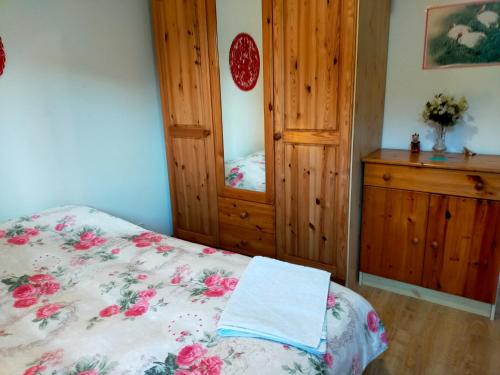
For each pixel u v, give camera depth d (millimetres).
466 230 1892
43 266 1480
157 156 2852
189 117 2582
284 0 1966
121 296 1233
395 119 2385
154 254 1539
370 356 1251
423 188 1954
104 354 950
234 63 2258
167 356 939
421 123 2305
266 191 2359
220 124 2441
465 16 2045
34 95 2014
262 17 2055
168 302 1183
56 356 951
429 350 1730
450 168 1838
